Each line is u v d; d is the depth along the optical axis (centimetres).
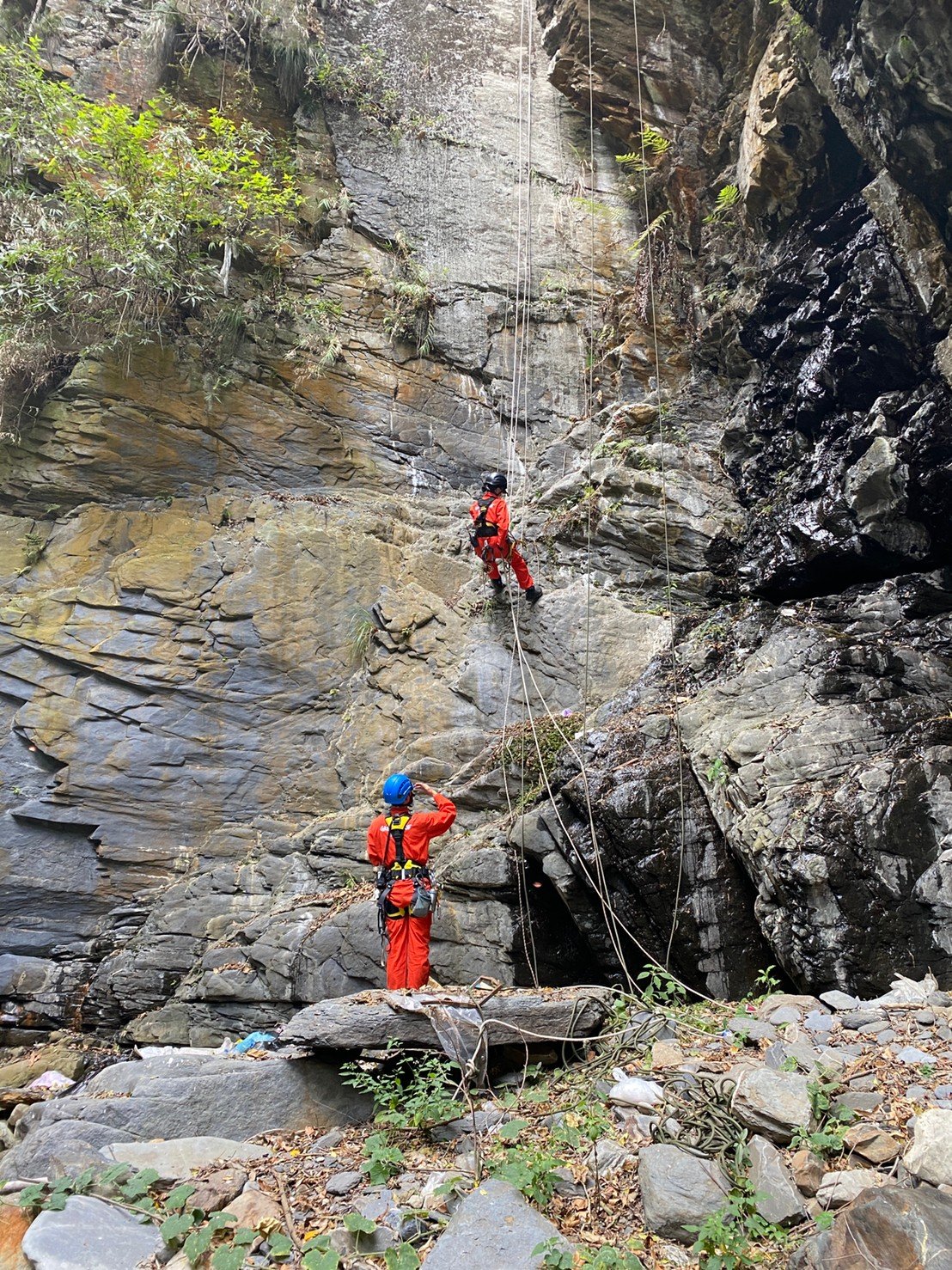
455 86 1198
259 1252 294
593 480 950
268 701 848
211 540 884
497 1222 284
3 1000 755
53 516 884
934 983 469
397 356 1055
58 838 796
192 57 1081
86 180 936
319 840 780
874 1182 290
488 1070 428
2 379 882
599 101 1102
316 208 1084
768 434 918
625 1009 462
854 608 755
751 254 968
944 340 712
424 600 896
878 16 640
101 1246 293
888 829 528
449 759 803
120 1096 391
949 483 701
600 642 845
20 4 1040
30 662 816
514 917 651
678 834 609
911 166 703
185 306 964
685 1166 308
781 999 461
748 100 936
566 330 1112
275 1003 672
